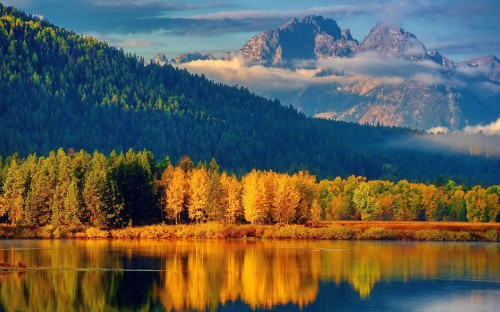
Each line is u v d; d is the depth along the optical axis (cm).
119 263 14300
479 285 12438
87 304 10656
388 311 10538
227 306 10712
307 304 10919
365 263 14838
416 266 14500
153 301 10919
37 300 10819
